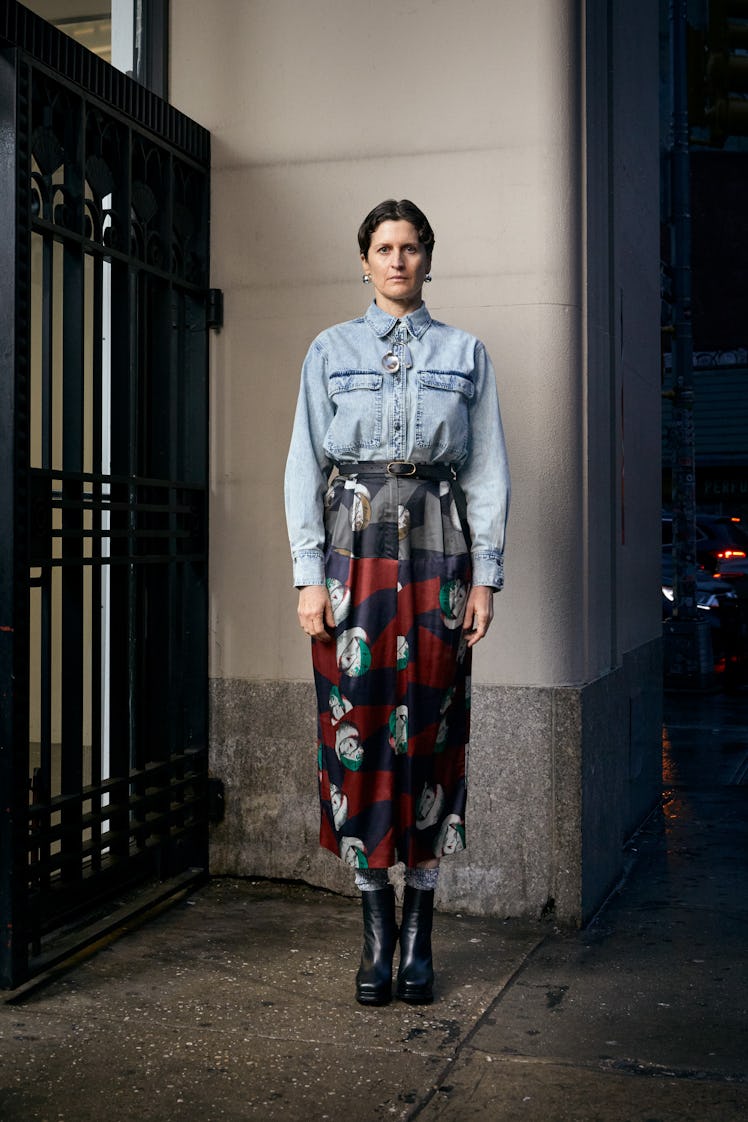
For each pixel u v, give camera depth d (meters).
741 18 11.62
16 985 3.22
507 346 3.96
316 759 4.18
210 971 3.42
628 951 3.67
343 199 4.15
